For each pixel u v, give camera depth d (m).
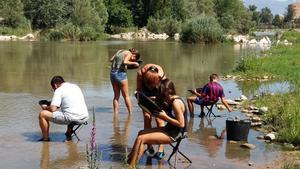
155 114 8.09
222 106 13.80
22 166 8.05
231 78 21.55
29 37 60.22
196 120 12.13
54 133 10.29
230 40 61.34
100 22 68.38
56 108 9.58
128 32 79.06
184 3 81.88
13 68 23.80
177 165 8.34
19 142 9.52
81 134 10.26
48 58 30.59
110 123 11.41
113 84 12.34
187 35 58.66
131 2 85.19
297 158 8.88
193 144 9.78
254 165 8.45
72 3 67.00
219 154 9.09
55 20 65.69
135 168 7.53
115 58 12.34
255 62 24.81
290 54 34.91
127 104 12.41
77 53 35.91
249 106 13.95
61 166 8.09
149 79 8.82
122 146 9.42
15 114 12.16
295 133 10.04
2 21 64.00
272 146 9.74
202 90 12.52
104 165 8.18
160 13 82.06
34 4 66.25
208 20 59.25
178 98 8.17
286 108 12.02
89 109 13.12
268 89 17.98
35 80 19.20
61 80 9.88
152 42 57.69
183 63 29.09
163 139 8.12
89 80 19.62
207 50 43.47
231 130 10.09
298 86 17.50
